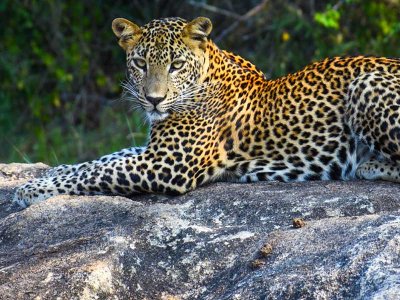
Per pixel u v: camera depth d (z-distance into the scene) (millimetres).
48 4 25375
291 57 24156
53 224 11219
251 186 11773
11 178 14078
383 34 23609
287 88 12219
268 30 24672
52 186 12117
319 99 12023
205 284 10039
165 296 10000
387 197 10930
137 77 12086
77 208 11398
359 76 11773
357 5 23906
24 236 11109
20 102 25734
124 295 9961
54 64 25047
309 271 9375
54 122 25422
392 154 11500
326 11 23156
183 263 10242
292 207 10891
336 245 9695
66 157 23062
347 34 24094
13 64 25344
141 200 11992
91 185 11992
